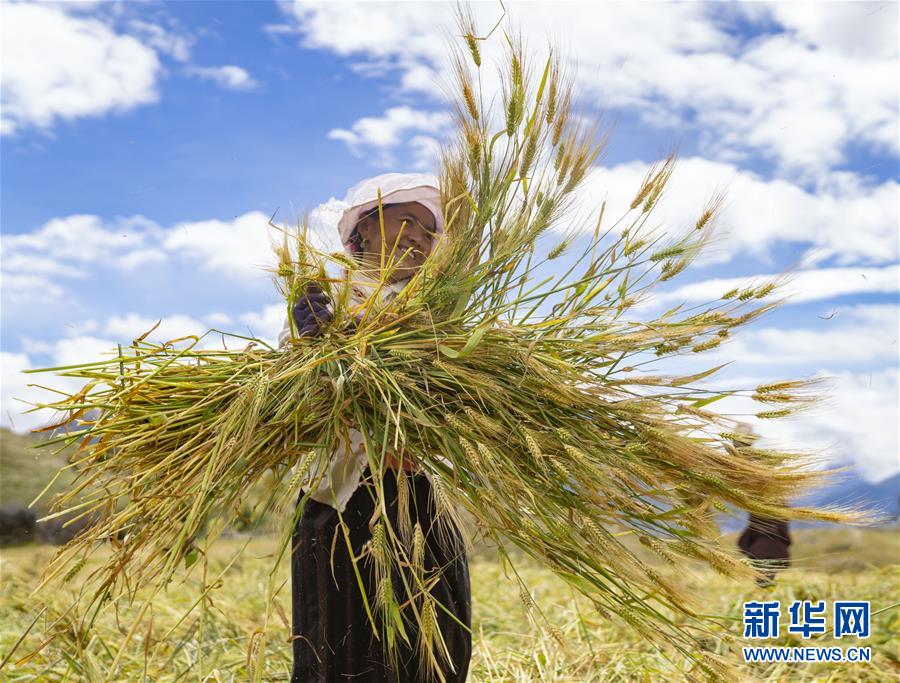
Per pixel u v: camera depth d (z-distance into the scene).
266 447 1.38
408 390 1.39
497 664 2.15
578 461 1.33
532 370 1.42
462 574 1.48
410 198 1.59
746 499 1.38
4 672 1.97
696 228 1.52
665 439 1.38
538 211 1.50
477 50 1.46
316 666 1.43
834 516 1.36
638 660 2.13
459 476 1.37
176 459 1.38
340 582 1.42
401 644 1.41
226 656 2.20
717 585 3.05
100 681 1.65
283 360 1.41
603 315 1.52
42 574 1.39
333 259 1.43
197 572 3.44
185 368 1.42
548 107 1.49
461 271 1.47
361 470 1.36
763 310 1.46
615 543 1.33
